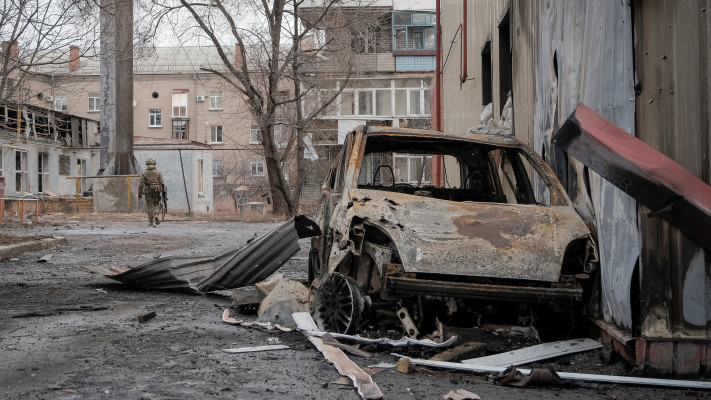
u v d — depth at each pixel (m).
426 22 44.88
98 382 3.89
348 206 5.26
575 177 5.95
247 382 3.95
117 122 31.41
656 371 4.35
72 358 4.52
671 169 3.99
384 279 4.82
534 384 4.11
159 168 45.12
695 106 4.05
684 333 4.35
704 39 3.95
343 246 5.11
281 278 7.12
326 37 27.66
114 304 7.00
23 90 11.73
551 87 6.77
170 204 44.97
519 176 6.45
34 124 37.31
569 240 5.05
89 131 46.34
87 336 5.28
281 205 30.42
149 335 5.34
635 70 4.62
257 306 6.66
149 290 8.09
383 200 5.35
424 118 44.56
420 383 4.04
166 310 6.65
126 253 12.57
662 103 4.35
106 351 4.74
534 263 4.80
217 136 64.31
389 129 6.37
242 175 61.31
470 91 15.39
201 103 64.44
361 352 4.68
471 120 15.22
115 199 31.00
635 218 4.45
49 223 22.77
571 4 5.90
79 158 44.38
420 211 5.22
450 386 4.01
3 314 6.32
